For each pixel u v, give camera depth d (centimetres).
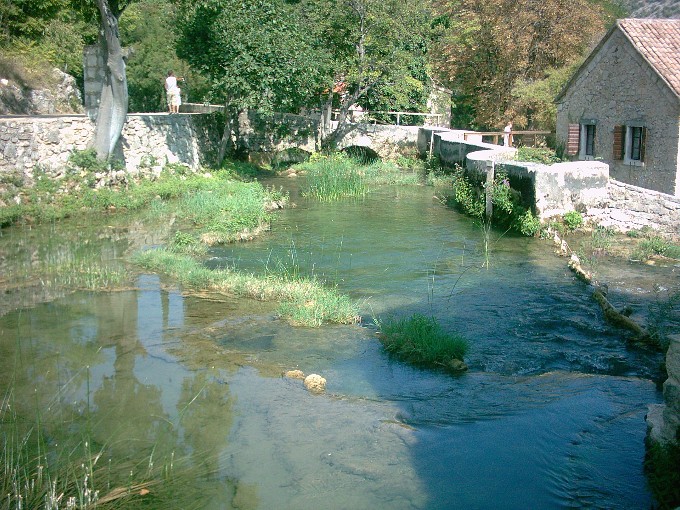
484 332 951
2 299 1057
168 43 3828
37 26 2883
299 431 658
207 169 2391
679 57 1811
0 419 674
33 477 570
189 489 560
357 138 3089
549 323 985
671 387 572
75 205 1727
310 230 1623
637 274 1244
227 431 658
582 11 3020
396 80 2973
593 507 532
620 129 1919
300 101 2692
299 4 2891
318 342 902
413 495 550
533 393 749
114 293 1099
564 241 1442
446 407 712
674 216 1498
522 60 3036
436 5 3531
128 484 566
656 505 534
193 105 3434
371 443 634
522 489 557
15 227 1570
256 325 962
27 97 2547
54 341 888
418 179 2561
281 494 554
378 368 822
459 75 3366
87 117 1891
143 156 2091
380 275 1234
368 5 2861
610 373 823
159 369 805
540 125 2997
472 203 1853
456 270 1270
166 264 1237
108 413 691
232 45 2252
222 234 1485
